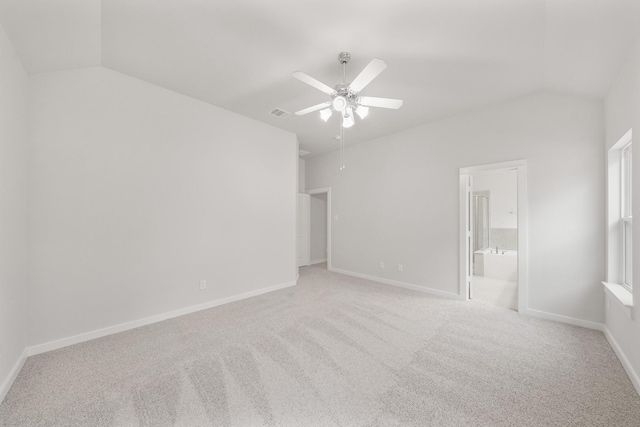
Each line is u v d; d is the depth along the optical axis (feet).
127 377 6.57
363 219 16.97
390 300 12.42
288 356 7.50
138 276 9.63
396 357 7.43
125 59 8.40
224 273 12.11
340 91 7.55
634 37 6.07
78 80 8.47
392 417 5.22
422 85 9.85
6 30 6.11
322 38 7.29
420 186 14.11
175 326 9.58
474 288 14.71
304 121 13.62
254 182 13.35
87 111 8.60
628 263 8.19
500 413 5.32
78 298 8.41
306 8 6.20
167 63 8.62
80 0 5.79
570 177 9.75
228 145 12.30
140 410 5.45
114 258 9.11
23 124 7.31
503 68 8.66
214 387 6.16
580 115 9.59
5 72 6.20
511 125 11.06
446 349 7.87
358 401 5.69
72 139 8.34
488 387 6.13
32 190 7.68
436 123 13.47
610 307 8.33
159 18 6.54
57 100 8.12
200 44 7.61
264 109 12.20
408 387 6.14
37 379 6.50
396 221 15.19
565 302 9.82
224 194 12.14
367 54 7.97
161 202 10.21
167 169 10.37
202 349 7.91
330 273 18.37
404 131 14.80
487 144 11.73
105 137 8.94
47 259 7.89
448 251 13.03
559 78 8.98
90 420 5.19
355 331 9.10
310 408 5.48
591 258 9.36
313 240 23.07
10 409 5.50
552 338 8.55
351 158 17.78
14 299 6.72
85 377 6.57
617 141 7.86
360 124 13.96
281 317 10.36
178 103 10.67
